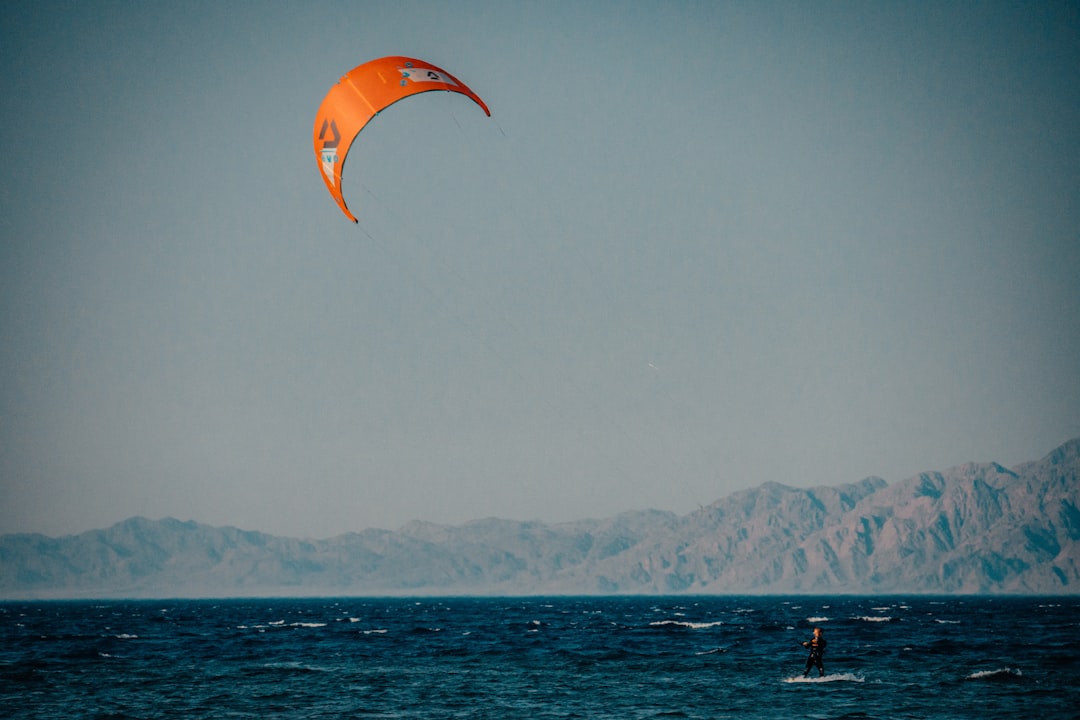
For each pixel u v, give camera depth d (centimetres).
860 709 8781
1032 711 8694
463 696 9694
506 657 13788
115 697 9825
